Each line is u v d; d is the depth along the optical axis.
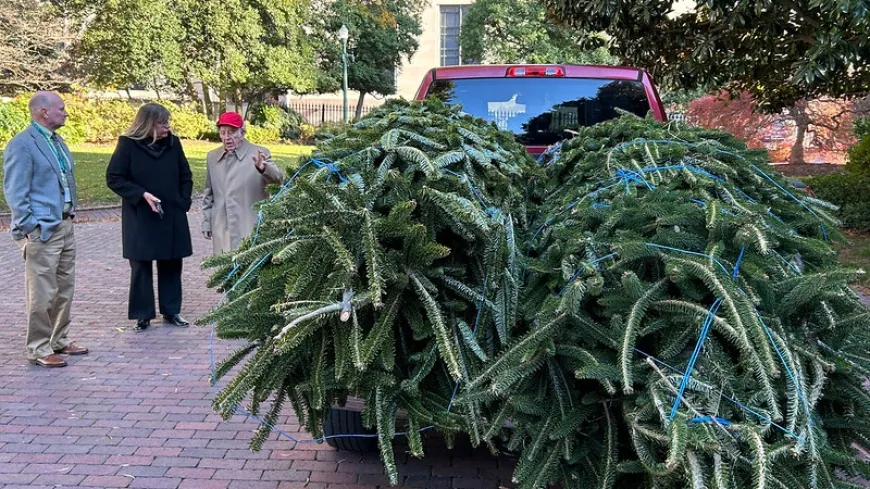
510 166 3.15
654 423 2.04
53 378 4.79
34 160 4.64
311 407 2.62
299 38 26.44
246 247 2.85
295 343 2.25
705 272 2.14
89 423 4.12
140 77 23.64
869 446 2.31
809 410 1.99
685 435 1.82
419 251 2.42
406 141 2.87
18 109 19.50
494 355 2.59
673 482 1.94
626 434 2.26
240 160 5.22
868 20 5.43
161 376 4.87
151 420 4.18
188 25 24.08
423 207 2.59
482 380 2.35
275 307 2.33
